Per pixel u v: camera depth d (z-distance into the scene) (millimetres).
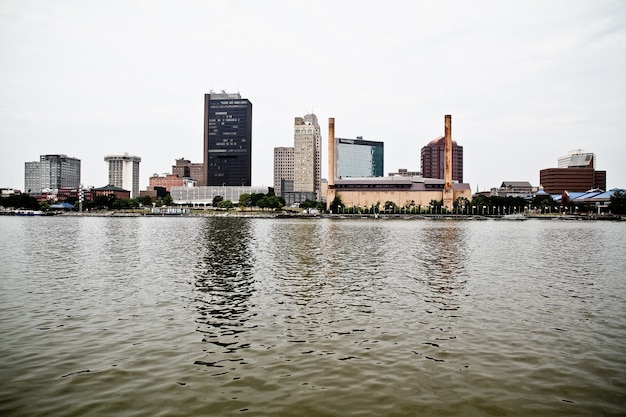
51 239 107562
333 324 31500
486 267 60812
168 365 23688
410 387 21016
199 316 33625
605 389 20938
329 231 144500
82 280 49188
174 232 136625
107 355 25203
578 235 131500
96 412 18625
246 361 24281
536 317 33656
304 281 48812
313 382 21562
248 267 59625
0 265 61188
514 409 18969
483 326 31141
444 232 143125
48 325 31109
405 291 43375
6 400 19688
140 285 46188
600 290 44562
